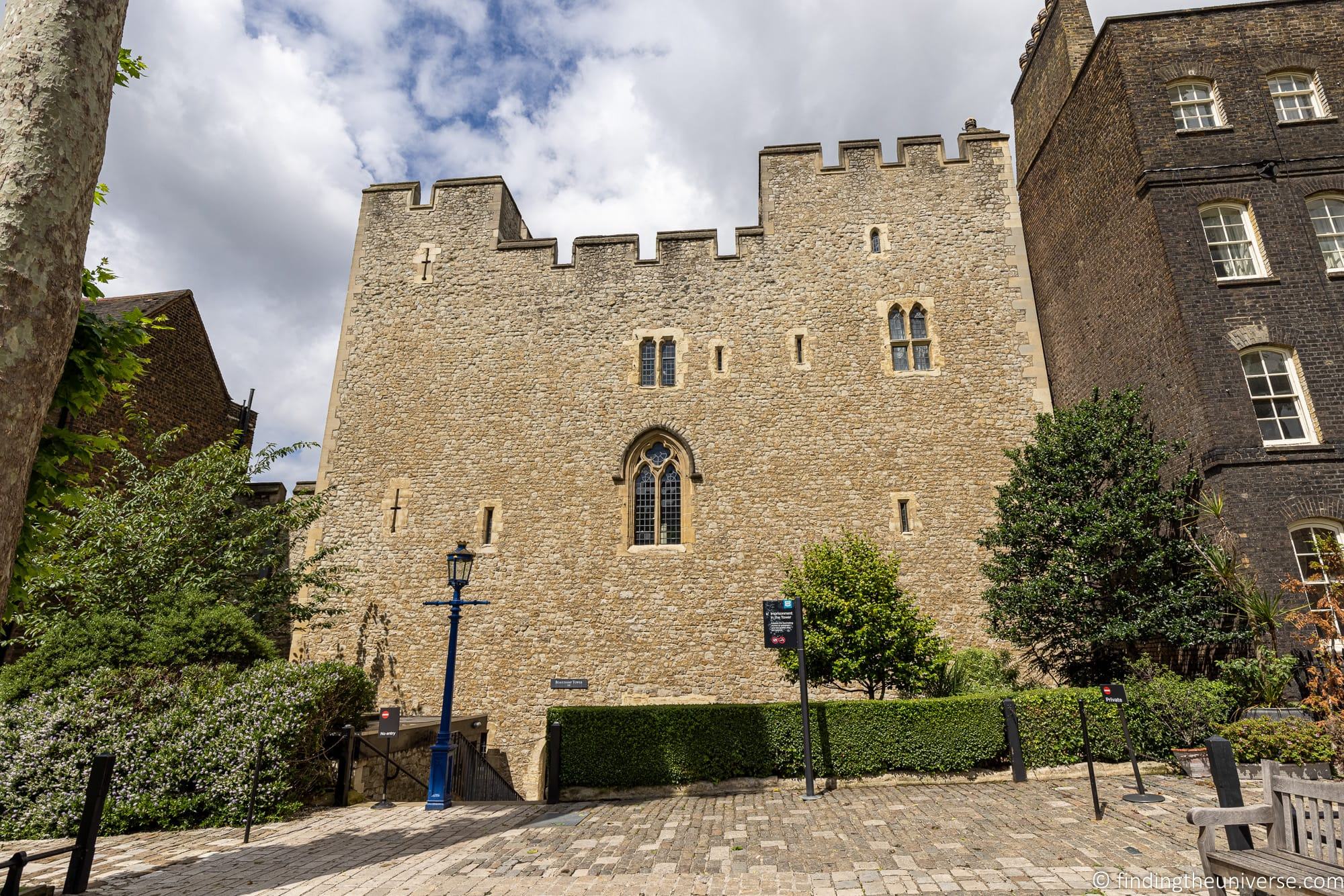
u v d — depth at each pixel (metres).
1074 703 10.09
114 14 5.13
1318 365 11.33
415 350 17.08
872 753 10.05
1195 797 7.90
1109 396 12.54
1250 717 9.31
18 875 4.66
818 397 15.88
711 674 14.45
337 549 15.21
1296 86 12.92
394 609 15.38
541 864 6.29
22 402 4.38
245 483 14.75
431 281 17.53
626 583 15.09
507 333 16.97
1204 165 12.46
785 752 10.16
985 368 15.80
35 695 8.44
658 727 10.30
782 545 15.04
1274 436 11.20
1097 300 14.38
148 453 15.12
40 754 7.97
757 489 15.41
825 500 15.25
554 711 10.48
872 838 6.93
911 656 11.39
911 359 15.95
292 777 8.78
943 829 7.13
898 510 15.09
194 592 10.79
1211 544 10.63
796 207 17.16
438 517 15.88
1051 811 7.70
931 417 15.59
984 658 12.89
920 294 16.39
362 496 16.17
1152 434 12.56
